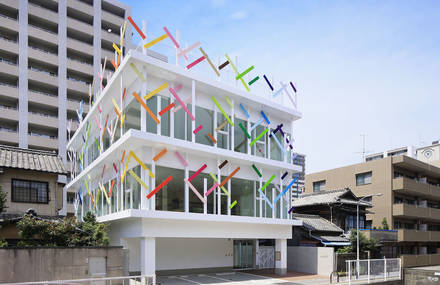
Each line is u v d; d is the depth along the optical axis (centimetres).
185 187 2062
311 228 2962
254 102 2456
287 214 2667
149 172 1873
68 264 1566
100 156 2269
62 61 5084
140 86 1930
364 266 2544
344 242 3028
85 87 5228
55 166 2316
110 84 2147
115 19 5722
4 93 4569
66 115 5003
